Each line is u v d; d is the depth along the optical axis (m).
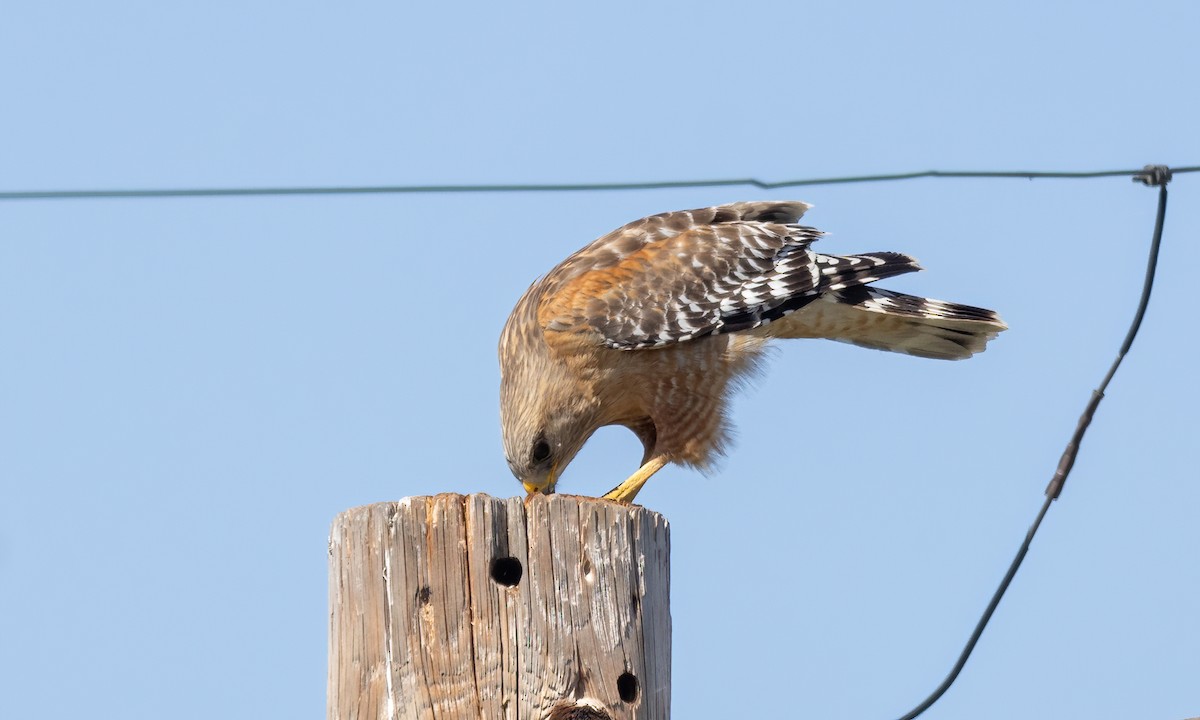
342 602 7.65
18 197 9.56
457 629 7.47
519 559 7.61
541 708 7.41
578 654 7.51
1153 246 11.31
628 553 7.73
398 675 7.41
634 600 7.71
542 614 7.53
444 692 7.39
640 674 7.62
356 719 7.46
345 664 7.56
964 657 10.44
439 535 7.56
